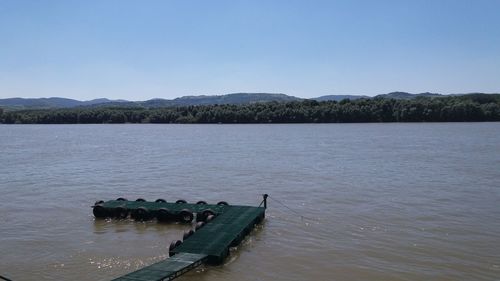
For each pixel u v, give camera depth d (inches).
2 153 4099.4
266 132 7190.0
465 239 1371.8
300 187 2230.6
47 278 1082.7
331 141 5113.2
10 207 1827.0
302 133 6747.1
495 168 2790.4
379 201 1887.3
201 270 1134.4
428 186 2209.6
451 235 1412.4
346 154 3722.9
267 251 1284.4
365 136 5861.2
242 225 1424.7
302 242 1364.4
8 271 1128.8
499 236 1397.6
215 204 1749.5
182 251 1185.4
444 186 2204.7
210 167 3011.8
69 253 1264.8
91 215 1702.8
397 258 1219.2
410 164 3031.5
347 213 1696.6
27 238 1406.3
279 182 2383.1
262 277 1096.8
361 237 1405.0
